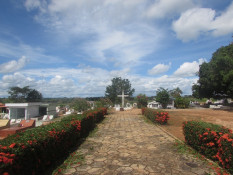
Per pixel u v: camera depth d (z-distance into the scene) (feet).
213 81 63.41
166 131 29.78
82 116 28.22
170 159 16.42
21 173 10.36
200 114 50.98
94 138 25.70
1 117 78.89
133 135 27.61
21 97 147.02
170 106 95.91
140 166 14.83
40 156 12.76
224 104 97.71
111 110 88.69
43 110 82.43
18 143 10.99
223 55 67.26
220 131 15.03
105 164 15.35
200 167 14.47
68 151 18.72
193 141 18.88
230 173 12.99
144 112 57.82
